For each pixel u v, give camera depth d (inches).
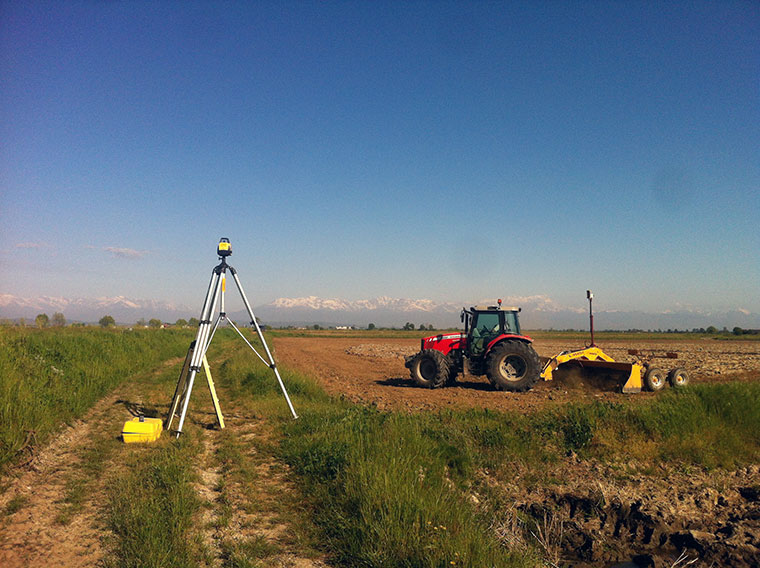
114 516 178.5
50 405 316.5
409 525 166.6
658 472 261.4
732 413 327.6
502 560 157.9
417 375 564.7
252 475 237.1
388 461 222.4
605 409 332.8
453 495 203.2
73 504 196.5
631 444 291.0
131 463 247.0
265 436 313.0
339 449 248.5
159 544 156.1
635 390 501.4
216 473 244.4
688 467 269.3
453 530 170.1
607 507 219.8
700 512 219.6
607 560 188.4
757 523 204.4
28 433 255.9
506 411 380.8
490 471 255.8
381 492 186.9
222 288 321.7
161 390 479.5
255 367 612.1
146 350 746.8
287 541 173.3
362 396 491.5
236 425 345.4
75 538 167.5
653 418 313.6
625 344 1852.9
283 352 1191.6
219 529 178.5
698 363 889.5
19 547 158.7
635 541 201.2
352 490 197.8
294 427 314.0
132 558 148.8
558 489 238.7
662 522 207.6
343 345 1656.0
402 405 426.0
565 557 191.0
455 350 570.3
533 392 520.4
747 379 639.1
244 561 151.6
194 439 301.0
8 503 194.9
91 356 518.9
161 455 257.6
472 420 323.3
